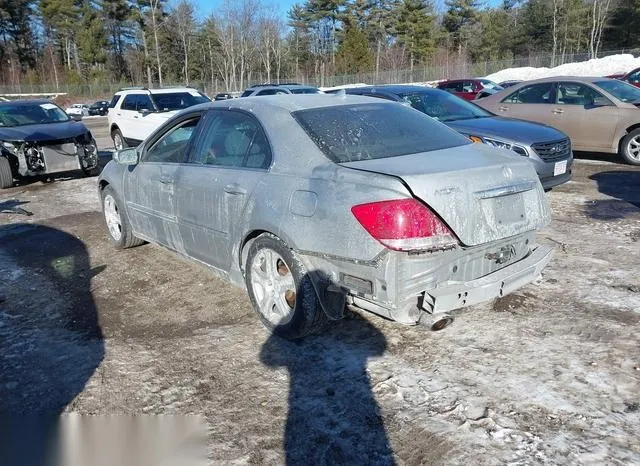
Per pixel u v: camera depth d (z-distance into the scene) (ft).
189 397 10.49
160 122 42.96
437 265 10.17
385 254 9.97
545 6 211.41
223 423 9.67
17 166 33.30
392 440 8.99
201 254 14.88
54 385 11.11
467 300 10.55
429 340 12.10
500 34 224.74
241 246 12.98
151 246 20.20
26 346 12.82
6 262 19.22
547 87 34.76
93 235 22.21
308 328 11.82
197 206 14.34
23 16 250.37
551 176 23.07
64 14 236.02
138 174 17.25
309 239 11.00
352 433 9.20
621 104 31.76
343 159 11.53
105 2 233.76
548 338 11.96
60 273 17.80
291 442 9.08
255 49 229.66
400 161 11.23
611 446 8.61
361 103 14.26
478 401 9.84
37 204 29.09
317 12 239.50
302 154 11.92
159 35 234.38
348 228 10.34
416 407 9.78
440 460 8.48
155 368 11.60
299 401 10.15
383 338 12.27
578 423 9.16
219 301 14.90
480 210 10.49
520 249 11.89
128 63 245.45
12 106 37.47
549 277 15.38
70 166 34.58
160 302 15.08
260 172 12.53
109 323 13.93
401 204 9.87
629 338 11.82
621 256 16.85
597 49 186.09
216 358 11.86
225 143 14.08
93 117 131.64
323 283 11.19
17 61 246.68
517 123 24.95
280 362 11.53
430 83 143.02
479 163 11.21
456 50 228.43
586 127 32.86
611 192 25.46
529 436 8.89
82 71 244.01
